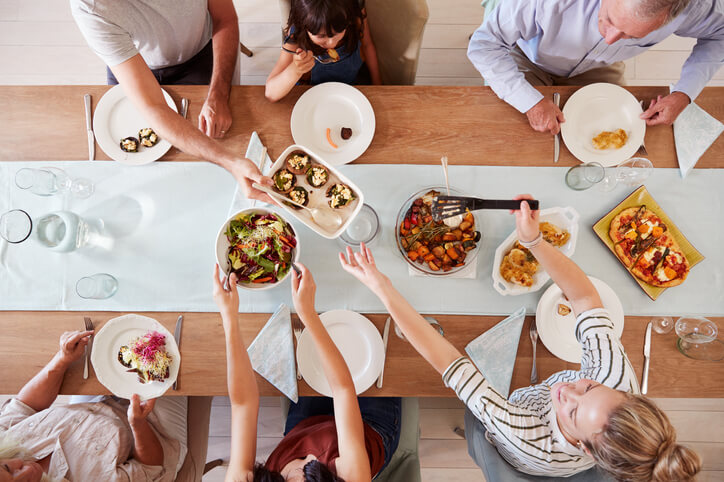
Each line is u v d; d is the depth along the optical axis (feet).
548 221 4.55
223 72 4.92
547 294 4.45
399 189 4.68
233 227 4.24
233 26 5.24
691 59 4.86
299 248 4.27
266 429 7.46
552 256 4.00
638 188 4.63
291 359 4.37
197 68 6.04
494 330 4.40
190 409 5.55
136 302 4.51
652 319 4.51
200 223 4.66
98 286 4.33
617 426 3.00
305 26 4.38
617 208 4.57
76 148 4.75
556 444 3.63
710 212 4.66
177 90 4.85
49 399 4.40
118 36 4.23
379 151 4.75
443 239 4.33
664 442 2.90
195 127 4.47
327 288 4.54
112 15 4.12
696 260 4.51
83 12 3.99
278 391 4.44
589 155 4.67
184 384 4.42
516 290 4.43
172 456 5.00
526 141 4.77
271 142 4.77
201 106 4.84
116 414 4.83
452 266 4.41
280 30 8.16
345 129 4.69
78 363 4.46
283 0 5.11
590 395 3.26
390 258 4.57
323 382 4.36
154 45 5.28
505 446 3.91
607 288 4.45
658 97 4.70
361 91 4.81
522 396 4.18
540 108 4.64
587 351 3.90
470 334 4.51
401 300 3.81
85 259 4.57
